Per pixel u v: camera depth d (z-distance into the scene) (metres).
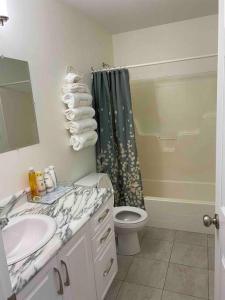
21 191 1.60
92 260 1.52
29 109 1.70
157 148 3.34
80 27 2.35
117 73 2.51
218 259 1.06
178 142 3.24
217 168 0.97
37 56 1.77
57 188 1.86
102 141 2.62
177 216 2.66
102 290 1.68
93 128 2.34
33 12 1.72
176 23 2.89
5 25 1.49
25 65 1.65
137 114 3.32
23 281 0.90
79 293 1.35
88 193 1.74
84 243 1.40
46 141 1.88
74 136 2.12
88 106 2.28
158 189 3.44
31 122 1.72
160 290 1.88
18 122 1.61
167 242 2.48
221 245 0.98
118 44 3.20
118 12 2.42
